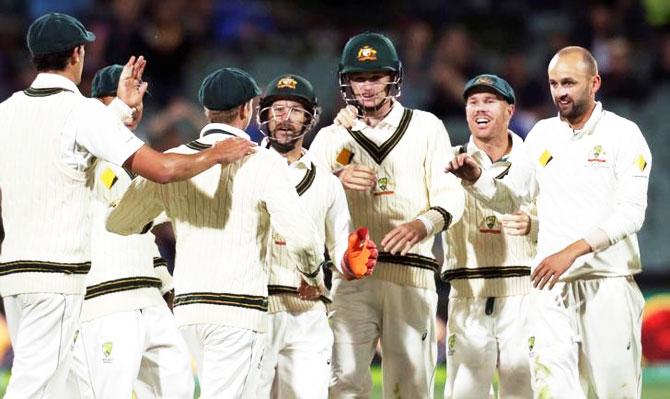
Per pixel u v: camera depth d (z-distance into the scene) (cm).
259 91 2067
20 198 2017
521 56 5581
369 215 2445
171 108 4825
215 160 1920
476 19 5959
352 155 2448
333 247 2319
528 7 6012
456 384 2591
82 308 2138
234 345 1980
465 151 2483
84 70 5062
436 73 5334
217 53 5631
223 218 1986
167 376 2367
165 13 5228
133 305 2311
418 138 2431
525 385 2556
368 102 2408
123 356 2286
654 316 4419
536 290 2350
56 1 5606
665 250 4962
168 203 2017
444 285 4422
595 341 2305
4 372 4144
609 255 2295
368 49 2383
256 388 2106
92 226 2284
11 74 5441
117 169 2291
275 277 2291
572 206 2316
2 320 4269
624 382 2311
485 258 2550
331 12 6006
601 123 2314
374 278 2425
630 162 2281
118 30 5159
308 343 2309
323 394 2297
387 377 2462
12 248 2022
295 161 2300
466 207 2545
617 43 5572
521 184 2342
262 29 5797
